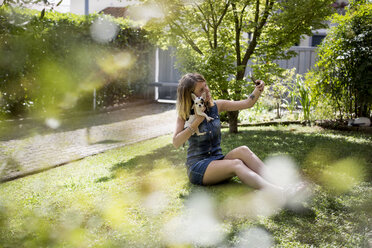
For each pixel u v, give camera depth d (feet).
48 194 12.97
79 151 21.15
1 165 18.02
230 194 11.06
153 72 48.34
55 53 30.50
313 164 14.29
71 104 34.24
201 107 11.29
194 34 24.07
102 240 8.70
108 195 11.85
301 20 20.98
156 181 13.11
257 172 11.25
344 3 26.14
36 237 9.16
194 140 11.94
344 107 24.89
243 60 23.54
